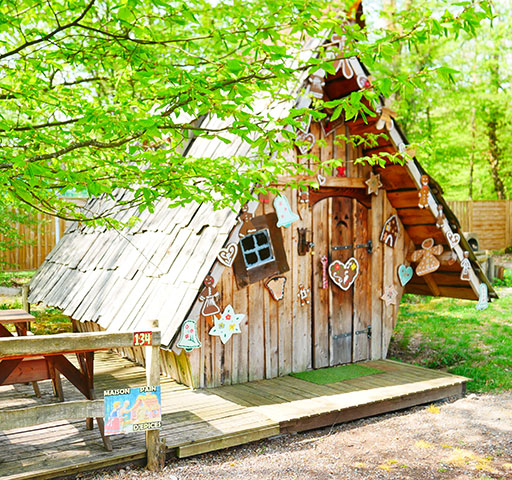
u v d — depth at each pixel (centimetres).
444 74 359
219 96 373
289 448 562
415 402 695
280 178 722
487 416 673
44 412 445
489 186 3091
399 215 866
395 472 507
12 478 434
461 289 891
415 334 1085
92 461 468
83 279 864
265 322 732
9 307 1281
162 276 680
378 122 730
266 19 377
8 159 373
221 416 580
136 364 809
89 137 457
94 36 396
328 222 796
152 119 366
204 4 391
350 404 627
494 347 982
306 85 671
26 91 429
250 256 718
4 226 1306
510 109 2441
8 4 379
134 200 468
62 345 448
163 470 490
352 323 834
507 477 501
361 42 381
